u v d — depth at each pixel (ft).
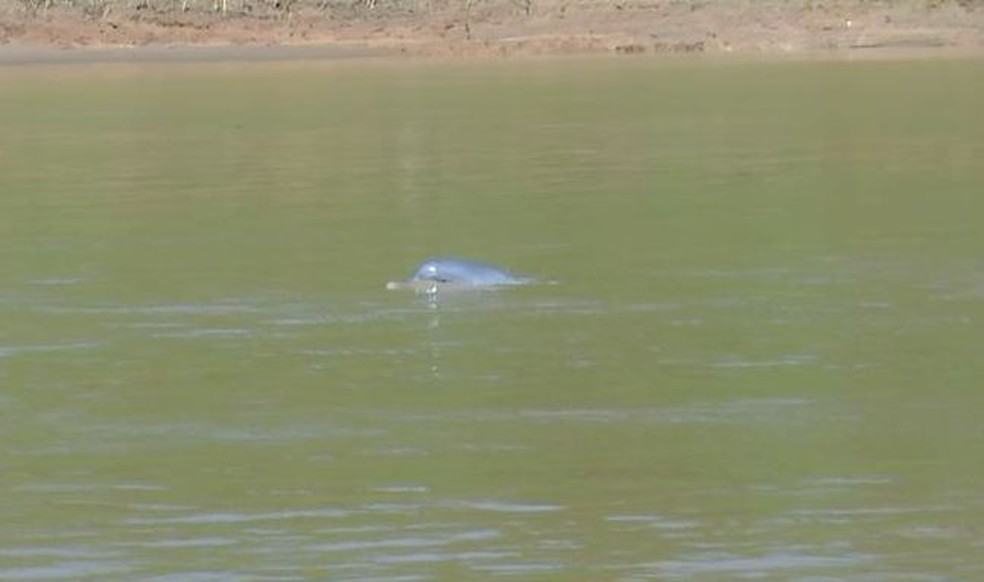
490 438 157.58
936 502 137.90
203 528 135.54
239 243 260.01
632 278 227.40
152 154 383.24
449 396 171.94
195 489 144.77
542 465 149.18
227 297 219.41
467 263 229.25
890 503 138.10
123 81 627.87
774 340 191.93
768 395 170.09
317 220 280.72
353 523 136.15
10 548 131.64
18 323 206.59
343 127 439.22
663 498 140.67
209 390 175.63
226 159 371.97
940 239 252.01
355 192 314.76
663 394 171.22
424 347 191.93
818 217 275.80
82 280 232.12
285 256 248.11
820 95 518.78
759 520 135.23
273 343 195.00
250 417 165.89
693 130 416.05
